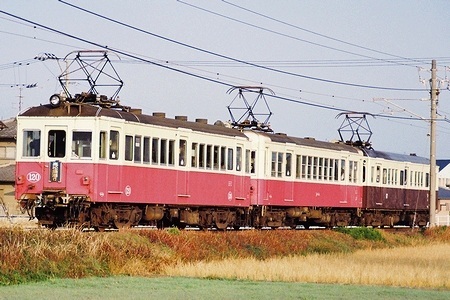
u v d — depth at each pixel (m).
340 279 53.03
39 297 39.94
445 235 105.44
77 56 64.75
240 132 83.38
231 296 42.47
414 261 70.81
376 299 43.06
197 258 61.97
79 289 43.84
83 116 62.47
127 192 65.12
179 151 71.69
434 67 107.00
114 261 53.41
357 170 104.88
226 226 81.44
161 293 42.91
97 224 64.06
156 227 73.75
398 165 115.31
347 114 108.56
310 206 94.56
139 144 66.50
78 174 62.19
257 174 85.44
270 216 89.19
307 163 93.62
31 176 63.25
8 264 46.44
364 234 93.19
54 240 51.59
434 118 107.62
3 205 73.75
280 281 51.81
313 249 78.38
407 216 121.94
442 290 49.38
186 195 72.62
